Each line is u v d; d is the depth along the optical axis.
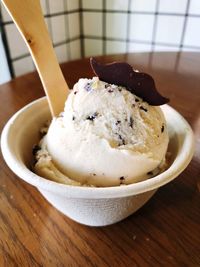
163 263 0.09
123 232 0.10
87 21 0.42
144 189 0.08
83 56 0.45
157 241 0.10
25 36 0.11
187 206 0.11
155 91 0.11
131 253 0.09
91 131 0.10
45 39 0.11
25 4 0.11
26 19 0.11
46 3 0.35
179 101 0.20
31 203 0.11
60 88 0.12
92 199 0.08
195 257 0.09
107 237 0.10
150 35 0.39
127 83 0.11
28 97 0.20
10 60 0.32
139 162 0.09
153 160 0.10
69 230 0.10
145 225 0.10
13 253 0.09
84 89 0.11
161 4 0.36
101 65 0.11
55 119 0.11
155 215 0.11
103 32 0.42
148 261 0.09
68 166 0.10
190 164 0.14
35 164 0.10
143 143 0.10
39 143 0.12
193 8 0.35
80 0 0.40
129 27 0.40
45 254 0.09
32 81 0.23
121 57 0.28
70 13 0.40
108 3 0.39
